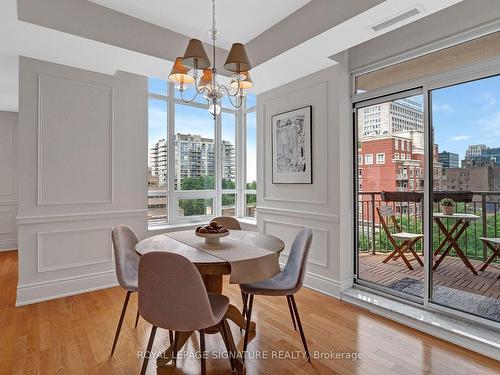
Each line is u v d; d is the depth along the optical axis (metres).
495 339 2.06
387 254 3.19
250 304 2.03
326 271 3.15
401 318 2.49
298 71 3.19
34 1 2.20
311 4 2.44
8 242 5.20
